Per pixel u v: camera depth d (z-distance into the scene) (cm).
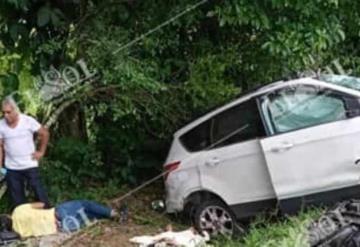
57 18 1005
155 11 1069
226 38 1126
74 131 1145
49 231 920
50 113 1066
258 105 876
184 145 952
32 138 966
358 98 827
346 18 1129
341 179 821
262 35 1084
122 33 1045
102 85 1055
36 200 971
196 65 1102
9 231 911
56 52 1043
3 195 1009
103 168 1151
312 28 1055
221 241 875
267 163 855
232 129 900
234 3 1026
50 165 1080
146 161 1159
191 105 1109
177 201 948
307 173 836
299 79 867
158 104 1097
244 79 1140
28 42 1037
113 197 1093
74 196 1059
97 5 1042
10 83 1027
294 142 841
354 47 1220
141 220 993
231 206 892
